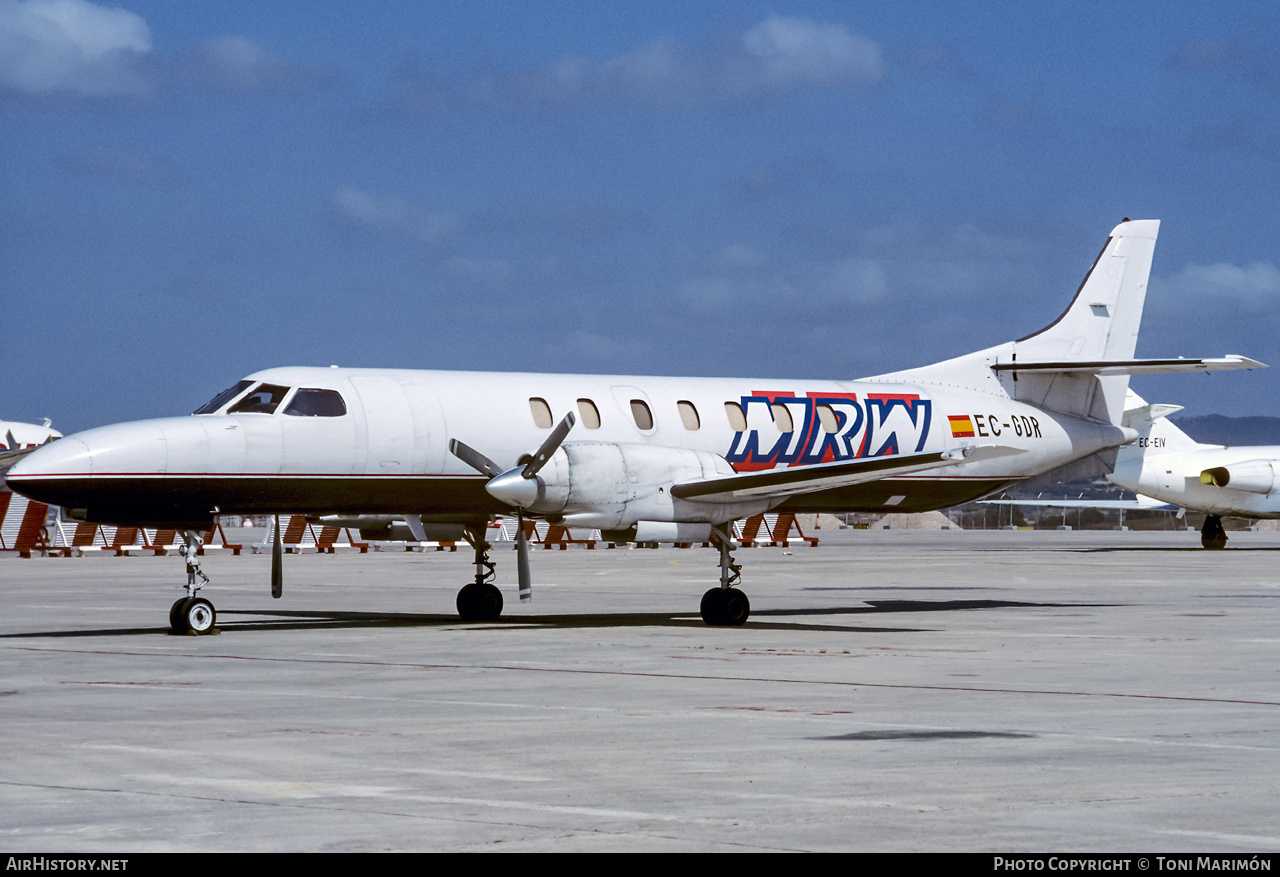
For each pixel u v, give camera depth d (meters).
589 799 14.06
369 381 36.66
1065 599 45.19
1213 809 13.59
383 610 41.06
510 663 26.53
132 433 33.03
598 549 93.12
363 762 16.05
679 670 25.36
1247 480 86.75
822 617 38.34
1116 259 50.62
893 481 44.34
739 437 41.12
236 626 35.28
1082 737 17.81
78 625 35.22
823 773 15.40
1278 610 40.12
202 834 12.59
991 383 47.78
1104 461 49.75
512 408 38.03
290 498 35.22
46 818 13.20
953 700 21.30
